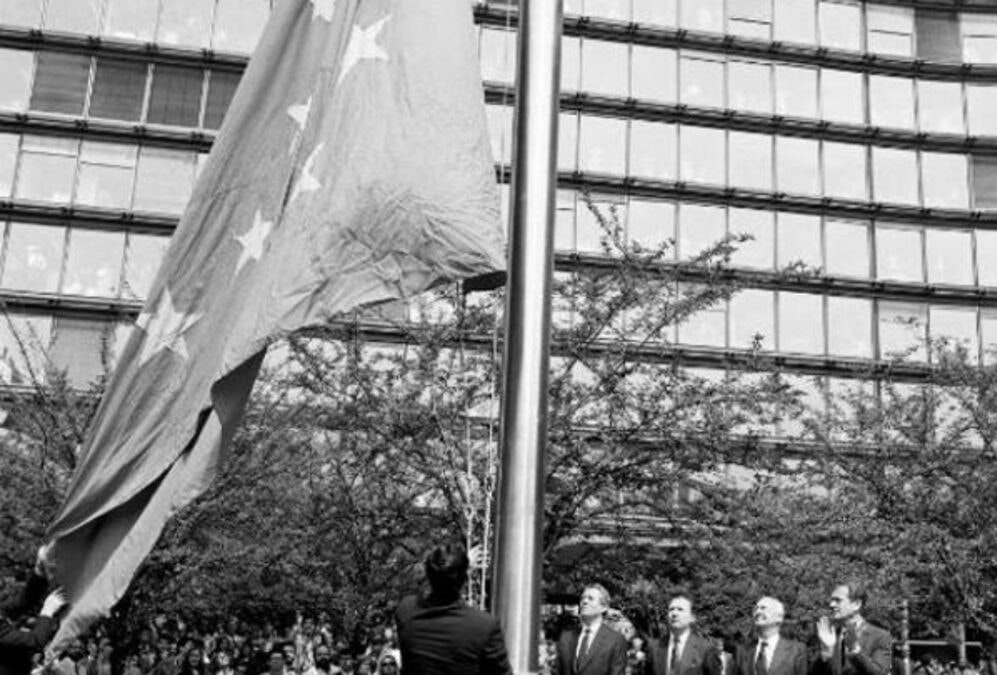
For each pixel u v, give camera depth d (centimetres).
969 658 2688
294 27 651
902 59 3797
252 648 2136
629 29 3644
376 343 1922
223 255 625
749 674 787
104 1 3434
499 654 423
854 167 3728
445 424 1513
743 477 2400
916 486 1981
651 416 1532
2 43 3394
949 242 3722
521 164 573
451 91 611
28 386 2188
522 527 522
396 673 1354
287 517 1753
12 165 3316
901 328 3597
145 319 618
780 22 3775
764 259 3588
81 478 598
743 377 2086
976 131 3794
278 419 1711
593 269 1708
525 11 593
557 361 1636
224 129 640
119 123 3362
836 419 2370
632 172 3562
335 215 589
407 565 1708
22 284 3234
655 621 1677
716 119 3644
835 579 1664
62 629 558
